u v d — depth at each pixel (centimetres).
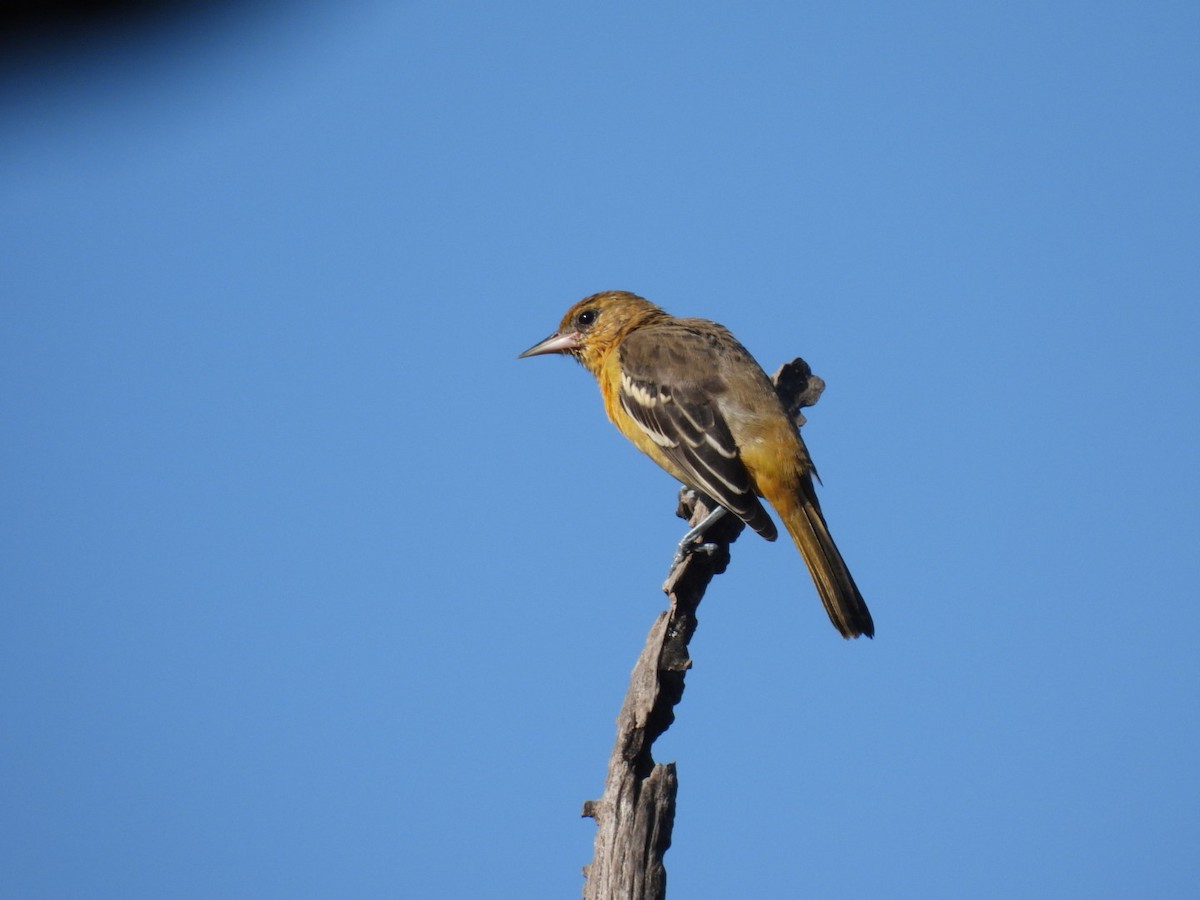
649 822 780
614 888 763
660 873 772
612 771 812
